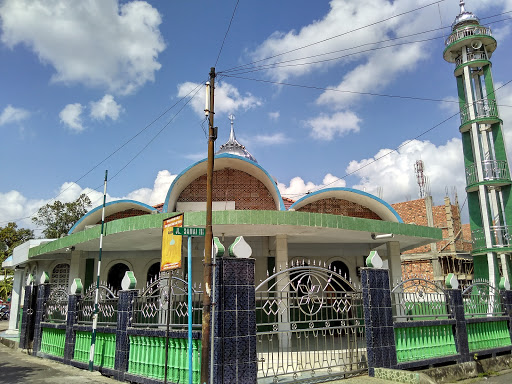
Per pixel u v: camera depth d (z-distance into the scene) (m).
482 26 19.73
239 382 7.23
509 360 11.84
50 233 38.75
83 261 18.92
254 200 16.64
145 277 19.66
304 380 8.36
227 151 24.64
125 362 9.34
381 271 9.73
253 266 7.96
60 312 13.21
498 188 19.27
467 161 20.00
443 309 11.11
